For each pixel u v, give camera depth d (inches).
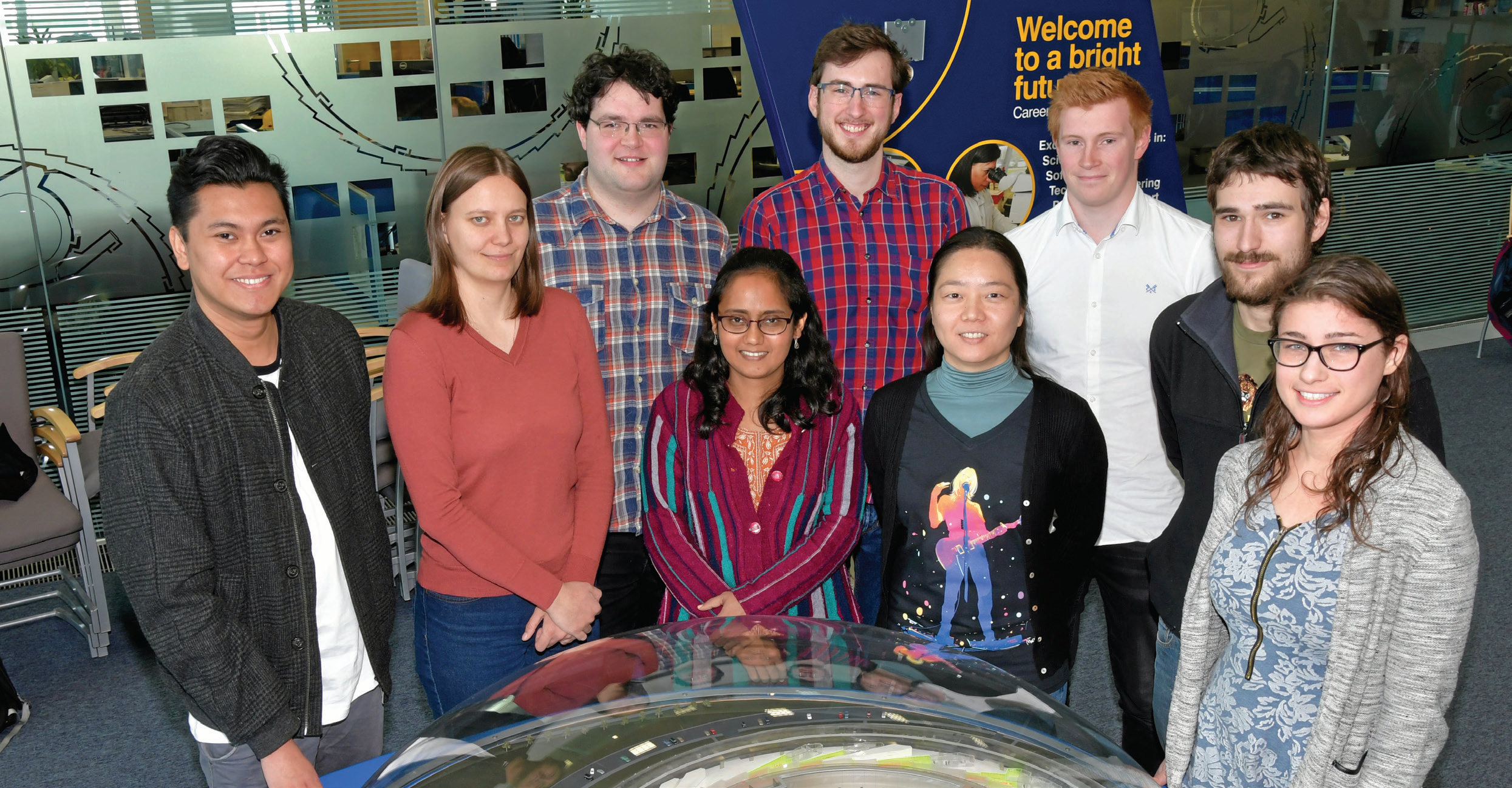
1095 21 146.2
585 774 46.6
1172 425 81.0
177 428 58.2
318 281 164.6
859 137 95.7
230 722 60.1
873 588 96.8
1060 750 49.4
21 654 133.3
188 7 148.7
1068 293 94.5
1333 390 54.6
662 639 59.2
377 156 163.8
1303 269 61.9
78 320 153.1
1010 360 76.4
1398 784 55.2
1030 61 143.9
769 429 79.7
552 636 74.9
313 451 65.1
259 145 156.5
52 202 147.6
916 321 101.2
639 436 95.5
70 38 143.8
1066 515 76.8
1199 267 93.0
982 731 50.3
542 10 168.2
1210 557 63.7
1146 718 95.6
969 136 142.6
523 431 73.3
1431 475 53.9
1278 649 59.2
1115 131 88.6
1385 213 250.2
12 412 132.3
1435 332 262.1
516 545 74.6
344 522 67.0
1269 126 69.7
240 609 62.5
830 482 80.5
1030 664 74.9
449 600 74.8
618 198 91.1
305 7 154.7
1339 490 55.4
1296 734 58.6
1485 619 131.8
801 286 79.0
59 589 145.6
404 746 52.4
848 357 101.2
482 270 70.9
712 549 80.0
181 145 152.6
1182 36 218.4
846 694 52.9
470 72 166.4
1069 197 93.7
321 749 69.5
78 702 122.3
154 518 57.7
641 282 93.4
